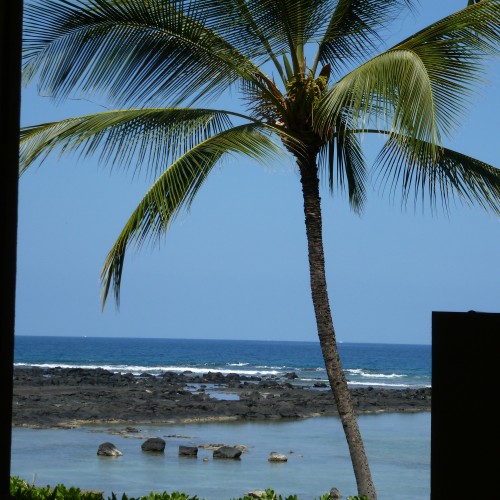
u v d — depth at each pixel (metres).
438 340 5.03
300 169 12.84
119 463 24.92
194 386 70.88
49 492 7.80
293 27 11.58
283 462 26.28
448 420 4.97
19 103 4.86
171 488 20.70
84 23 11.14
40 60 11.51
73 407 41.12
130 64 11.62
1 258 4.77
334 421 42.34
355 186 15.42
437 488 4.97
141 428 35.69
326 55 13.38
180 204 12.80
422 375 120.06
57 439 30.70
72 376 76.06
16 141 4.82
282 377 97.31
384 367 154.12
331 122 12.73
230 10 11.02
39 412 38.31
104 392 52.97
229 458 26.58
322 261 12.78
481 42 10.97
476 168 13.70
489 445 4.85
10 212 4.79
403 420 44.53
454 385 4.96
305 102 12.36
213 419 40.91
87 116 11.84
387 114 10.47
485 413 4.88
